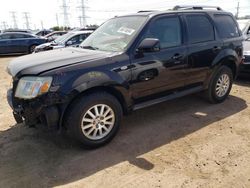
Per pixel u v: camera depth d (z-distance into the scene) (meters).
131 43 3.78
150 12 4.29
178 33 4.34
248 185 2.83
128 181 2.91
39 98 3.13
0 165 3.23
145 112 4.85
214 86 5.07
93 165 3.22
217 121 4.45
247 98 5.64
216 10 5.16
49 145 3.69
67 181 2.94
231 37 5.24
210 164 3.20
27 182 2.92
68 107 3.32
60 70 3.21
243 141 3.77
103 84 3.43
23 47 17.30
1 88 7.08
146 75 3.90
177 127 4.23
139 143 3.73
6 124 4.43
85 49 4.13
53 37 19.66
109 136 3.67
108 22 4.73
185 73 4.45
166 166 3.17
